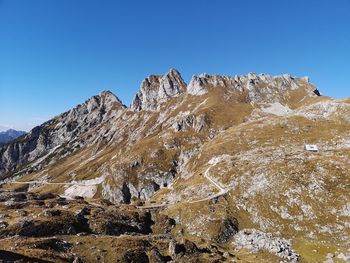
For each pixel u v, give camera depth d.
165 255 117.88
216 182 185.88
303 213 149.12
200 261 113.56
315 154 186.62
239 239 142.38
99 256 109.44
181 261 112.69
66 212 143.25
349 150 183.75
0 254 96.56
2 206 157.88
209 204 164.88
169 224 159.25
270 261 121.19
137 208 176.00
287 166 175.25
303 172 167.62
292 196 157.00
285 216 150.50
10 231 120.56
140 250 116.81
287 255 123.38
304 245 132.88
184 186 195.88
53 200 172.75
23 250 103.56
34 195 187.12
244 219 155.62
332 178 159.88
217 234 145.88
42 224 127.31
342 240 132.75
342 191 152.75
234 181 179.62
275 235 142.50
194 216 158.88
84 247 115.31
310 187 158.38
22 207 158.25
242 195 168.75
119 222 147.75
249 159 197.62
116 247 115.94
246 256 126.94
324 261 119.56
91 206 167.25
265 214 153.88
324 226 141.00
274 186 165.25
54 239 116.25
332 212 145.62
